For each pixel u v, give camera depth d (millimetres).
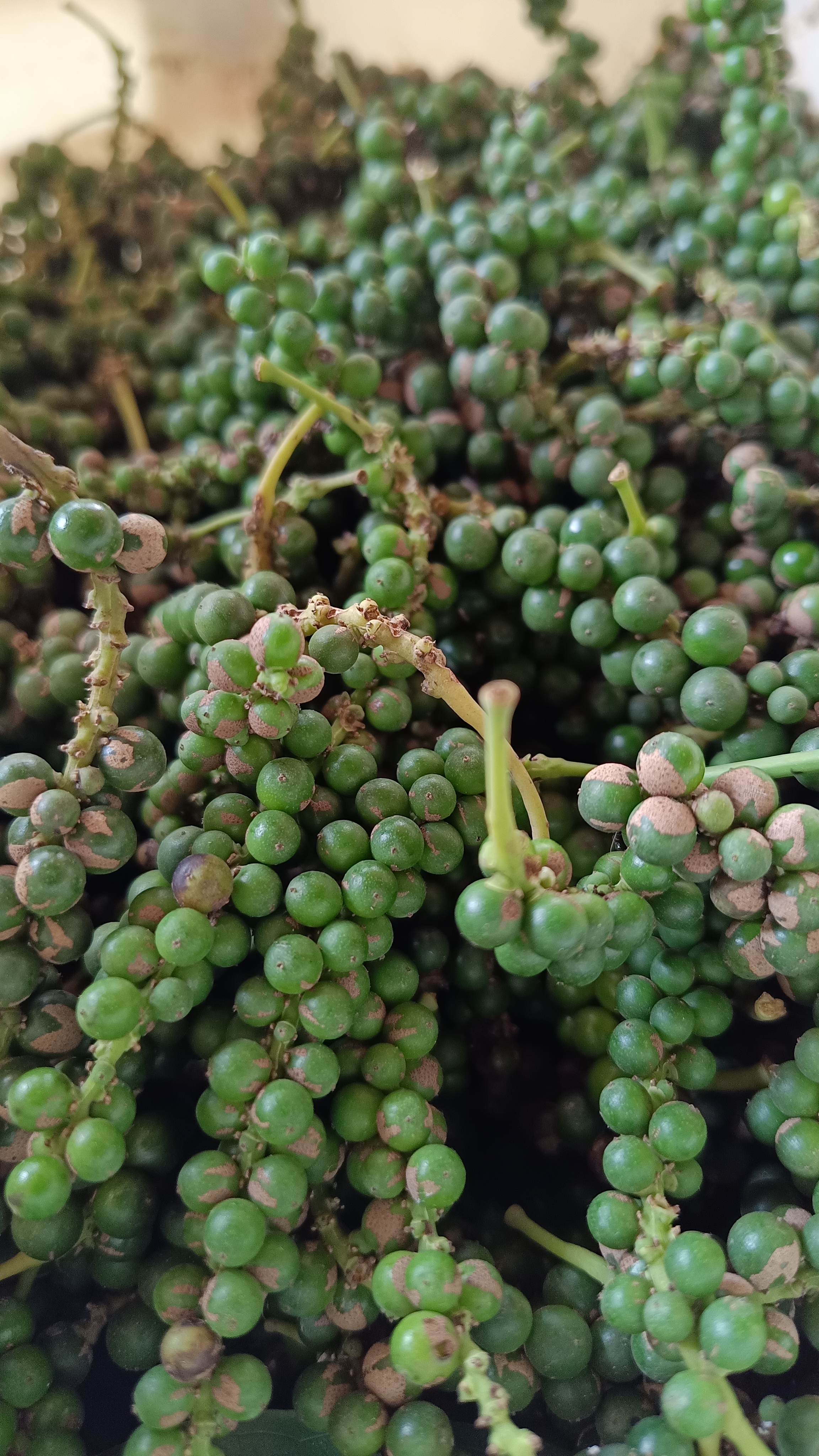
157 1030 99
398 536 120
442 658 100
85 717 99
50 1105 88
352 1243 96
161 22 215
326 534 140
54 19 209
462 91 175
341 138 178
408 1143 93
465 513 131
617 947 94
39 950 98
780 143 153
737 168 149
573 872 115
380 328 140
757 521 125
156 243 185
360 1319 95
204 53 219
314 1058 92
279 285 126
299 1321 99
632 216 150
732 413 128
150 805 114
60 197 176
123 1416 103
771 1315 90
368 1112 95
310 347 125
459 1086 115
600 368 140
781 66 154
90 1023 89
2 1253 101
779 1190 101
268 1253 89
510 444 138
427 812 102
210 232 176
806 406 128
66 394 161
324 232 158
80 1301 104
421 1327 84
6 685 123
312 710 103
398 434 131
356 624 101
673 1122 93
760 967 98
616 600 115
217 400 147
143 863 116
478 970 112
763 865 91
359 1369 96
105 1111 90
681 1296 86
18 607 131
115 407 165
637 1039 99
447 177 166
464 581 131
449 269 133
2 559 100
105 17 212
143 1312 97
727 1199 109
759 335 127
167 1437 87
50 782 99
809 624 117
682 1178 94
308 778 99
